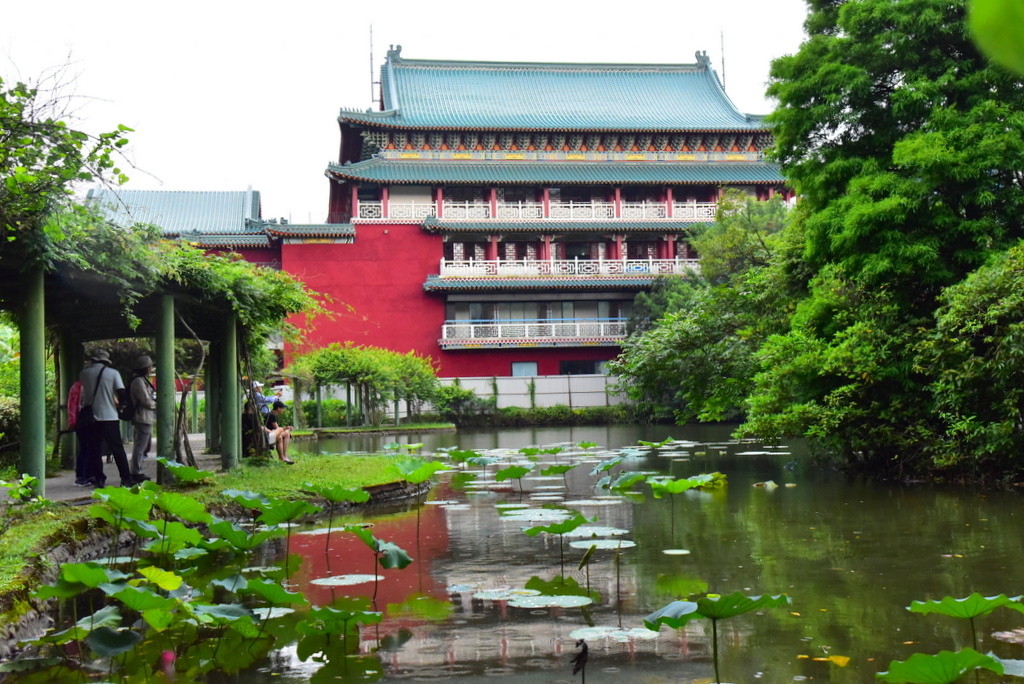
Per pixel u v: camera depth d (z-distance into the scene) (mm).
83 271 9492
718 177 48500
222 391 13109
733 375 18172
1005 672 3588
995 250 13219
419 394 40594
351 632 5340
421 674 4500
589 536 8672
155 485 7992
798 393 14734
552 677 4398
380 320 46000
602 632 5113
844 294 14562
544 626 5391
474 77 53875
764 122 15969
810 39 15539
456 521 10062
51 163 7219
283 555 8023
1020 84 13297
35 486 8719
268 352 21281
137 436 11414
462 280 45594
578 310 48781
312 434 33656
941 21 13805
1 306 10117
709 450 20641
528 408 44844
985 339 11914
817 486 12781
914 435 13375
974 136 13078
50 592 4809
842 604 5781
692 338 18500
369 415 40688
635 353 19250
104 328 14461
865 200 13734
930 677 3230
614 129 48031
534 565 7340
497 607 5906
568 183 47344
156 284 10820
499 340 46406
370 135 47344
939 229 13641
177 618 5785
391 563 5871
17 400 15711
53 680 4547
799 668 4465
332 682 4395
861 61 14836
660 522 9562
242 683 4418
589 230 47344
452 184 46969
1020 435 11977
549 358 47500
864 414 13602
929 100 13750
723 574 6785
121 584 4582
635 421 43406
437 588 6512
